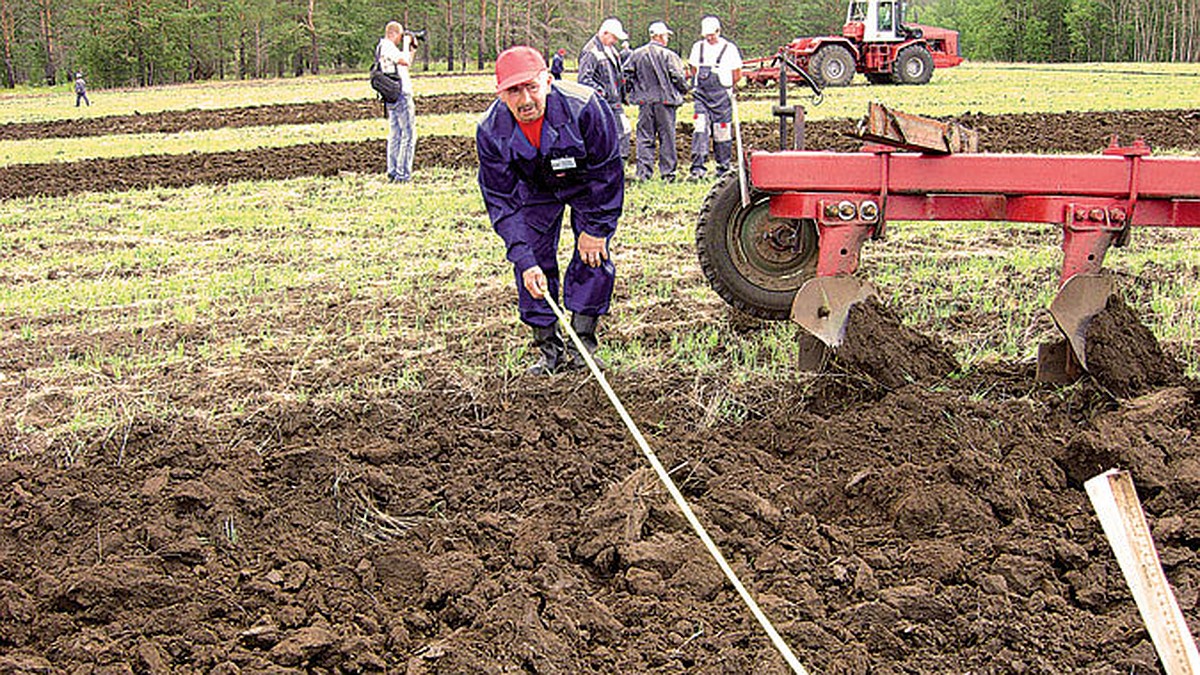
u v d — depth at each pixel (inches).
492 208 234.2
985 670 137.6
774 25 3373.5
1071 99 1002.1
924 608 148.7
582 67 509.0
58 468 203.8
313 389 241.3
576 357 249.1
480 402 229.3
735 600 153.7
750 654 139.4
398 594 159.5
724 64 518.0
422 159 634.2
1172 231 392.8
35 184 586.2
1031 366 239.8
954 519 171.5
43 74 3361.2
